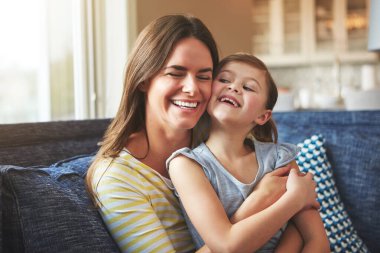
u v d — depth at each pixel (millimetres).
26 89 2469
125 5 2234
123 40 2244
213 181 1145
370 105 3242
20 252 1015
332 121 1879
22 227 974
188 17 1228
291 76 7047
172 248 1083
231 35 3502
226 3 3402
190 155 1139
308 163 1689
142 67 1180
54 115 2312
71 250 976
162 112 1179
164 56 1153
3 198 1004
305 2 6754
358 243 1629
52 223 985
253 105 1166
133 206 1092
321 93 6641
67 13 2264
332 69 6859
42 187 1030
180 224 1207
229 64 1201
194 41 1177
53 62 2297
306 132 1874
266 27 6945
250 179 1187
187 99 1147
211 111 1188
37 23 2357
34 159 1312
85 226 1026
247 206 1093
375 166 1729
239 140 1206
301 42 6820
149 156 1251
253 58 1211
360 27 6602
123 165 1143
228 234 1007
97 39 2244
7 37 2400
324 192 1644
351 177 1751
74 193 1106
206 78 1188
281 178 1167
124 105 1234
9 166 1028
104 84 2268
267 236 1018
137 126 1262
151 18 2447
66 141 1478
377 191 1703
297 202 1076
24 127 1366
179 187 1117
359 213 1717
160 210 1165
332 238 1573
